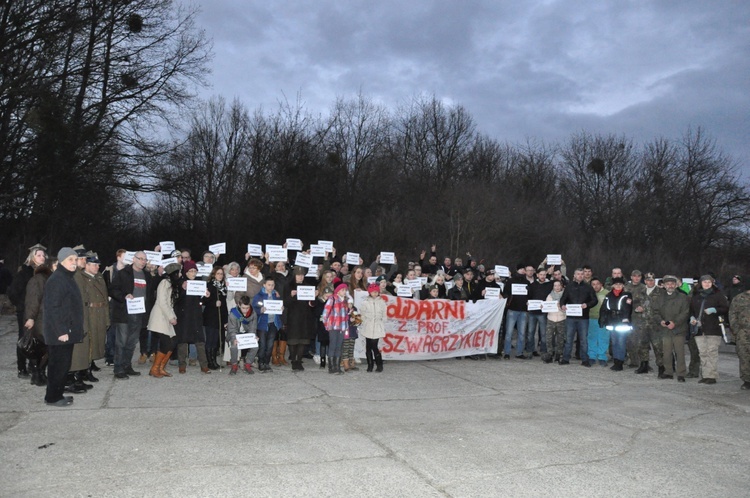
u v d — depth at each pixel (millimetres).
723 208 49281
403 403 8852
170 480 5297
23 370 9906
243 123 50438
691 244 48031
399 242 39500
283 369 11633
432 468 5840
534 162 54219
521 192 47844
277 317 11414
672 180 50125
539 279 14234
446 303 13625
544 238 42344
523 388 10508
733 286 18969
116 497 4895
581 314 13219
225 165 50000
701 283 12125
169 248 13227
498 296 14250
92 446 6215
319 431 7039
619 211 49750
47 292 7734
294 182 44062
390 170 46000
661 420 8312
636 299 12969
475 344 13922
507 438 7012
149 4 27422
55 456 5879
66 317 7777
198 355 10875
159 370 10344
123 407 7965
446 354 13609
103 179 27703
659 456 6582
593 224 51281
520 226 40219
